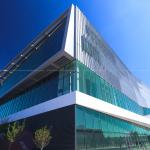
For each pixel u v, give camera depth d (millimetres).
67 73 18625
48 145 14516
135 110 31797
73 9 23172
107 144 16000
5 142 16938
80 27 22312
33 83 25531
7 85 31984
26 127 18453
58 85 19031
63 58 18719
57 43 20312
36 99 21547
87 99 15461
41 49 24609
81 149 12523
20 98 26844
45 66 20766
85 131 13734
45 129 14000
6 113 27516
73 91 16031
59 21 24375
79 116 13781
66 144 12930
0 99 34062
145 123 26516
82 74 18250
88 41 23016
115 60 34188
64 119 14164
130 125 24312
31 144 15945
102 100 19094
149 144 27672
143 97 43125
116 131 19016
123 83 32406
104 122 17266
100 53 25984
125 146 19344
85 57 20266
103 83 22469
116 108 20094
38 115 17625
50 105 16484
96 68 22031
